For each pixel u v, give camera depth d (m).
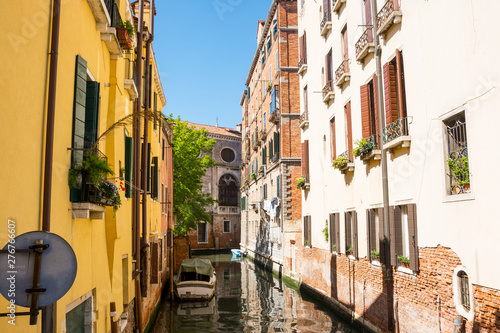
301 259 20.08
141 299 10.00
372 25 10.75
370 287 10.99
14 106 3.51
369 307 11.06
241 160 48.88
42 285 3.29
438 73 7.64
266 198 30.58
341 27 13.77
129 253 8.86
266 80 30.84
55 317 4.17
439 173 7.60
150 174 12.23
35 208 3.93
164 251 19.86
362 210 11.66
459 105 6.97
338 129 14.09
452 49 7.16
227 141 51.06
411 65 8.73
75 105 5.09
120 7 7.94
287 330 12.76
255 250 35.56
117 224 7.10
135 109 9.72
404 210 9.33
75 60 5.14
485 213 6.29
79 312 5.54
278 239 25.94
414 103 8.61
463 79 6.85
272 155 27.80
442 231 7.50
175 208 26.02
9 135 3.41
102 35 6.38
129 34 7.84
